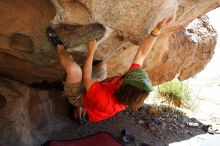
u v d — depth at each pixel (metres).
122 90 2.78
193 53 5.86
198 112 7.22
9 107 3.97
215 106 7.89
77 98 3.22
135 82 2.73
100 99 2.90
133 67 2.89
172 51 5.44
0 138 3.82
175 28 4.16
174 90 7.51
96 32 3.03
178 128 6.05
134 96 2.73
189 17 3.87
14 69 4.07
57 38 3.06
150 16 2.90
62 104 5.00
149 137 5.50
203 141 5.75
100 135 4.62
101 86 2.96
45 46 3.27
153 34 3.04
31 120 4.33
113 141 4.61
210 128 6.27
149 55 5.04
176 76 6.31
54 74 4.21
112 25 2.93
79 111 5.06
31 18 3.00
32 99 4.34
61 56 3.12
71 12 2.73
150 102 7.09
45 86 4.89
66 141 4.36
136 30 3.01
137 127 5.66
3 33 3.16
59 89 4.97
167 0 2.85
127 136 5.16
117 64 4.41
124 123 5.66
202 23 6.16
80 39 3.07
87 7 2.68
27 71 4.12
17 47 3.35
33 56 3.52
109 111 2.95
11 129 3.89
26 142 4.02
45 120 4.59
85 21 2.82
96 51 3.42
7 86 4.07
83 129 5.12
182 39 5.58
